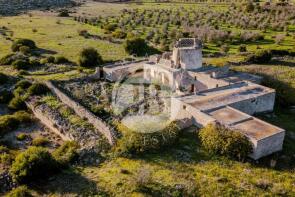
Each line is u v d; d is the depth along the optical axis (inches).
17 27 4429.1
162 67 2471.7
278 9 5064.0
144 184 1358.3
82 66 2950.3
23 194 1334.9
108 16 5255.9
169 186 1350.9
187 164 1494.8
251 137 1520.7
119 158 1557.6
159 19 4763.8
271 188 1349.7
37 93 2402.8
